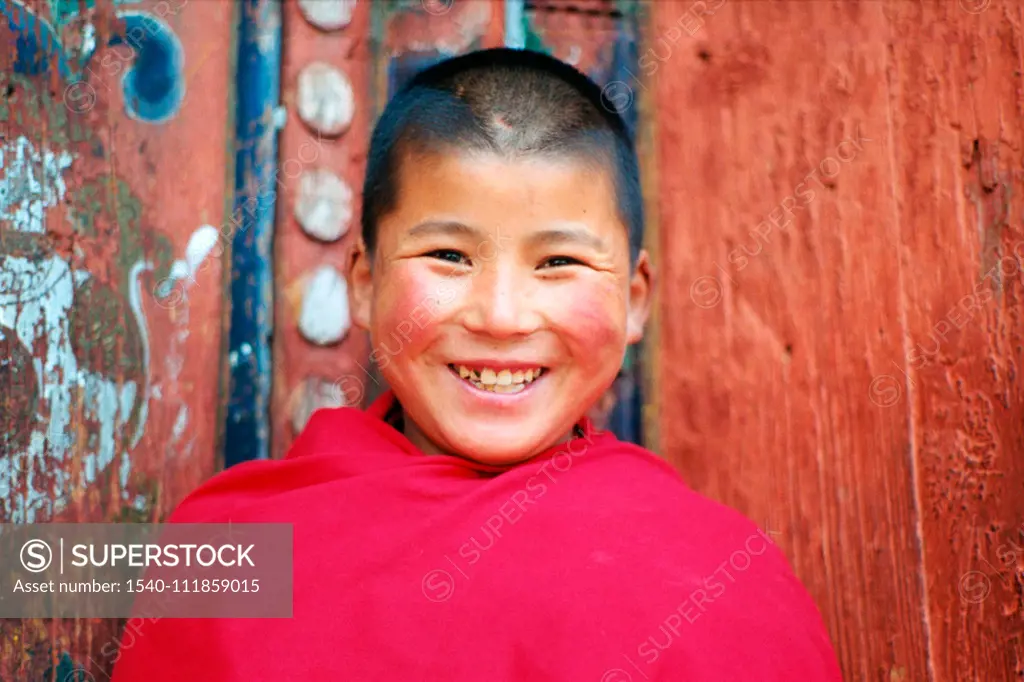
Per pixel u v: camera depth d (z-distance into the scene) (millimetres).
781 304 1668
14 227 1510
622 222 1385
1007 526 1538
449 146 1306
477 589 1147
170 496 1542
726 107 1738
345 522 1212
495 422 1312
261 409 1598
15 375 1477
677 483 1329
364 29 1719
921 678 1526
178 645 1209
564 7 1770
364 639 1133
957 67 1676
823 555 1586
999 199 1627
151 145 1633
